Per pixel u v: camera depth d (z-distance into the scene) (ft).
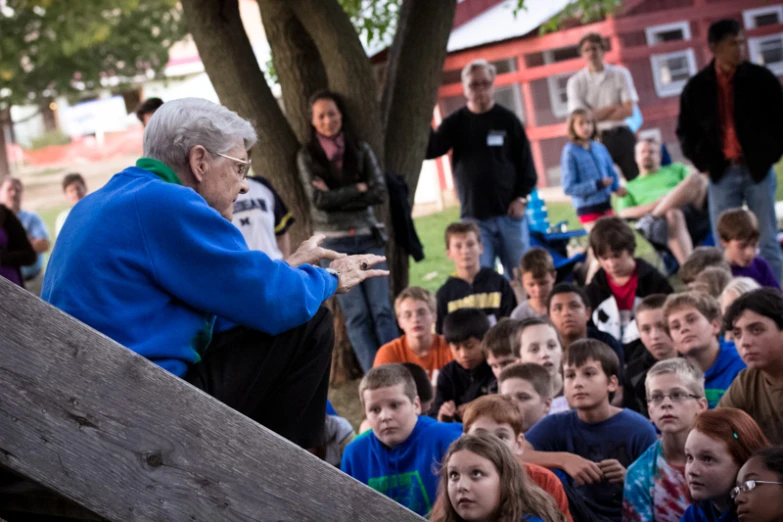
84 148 100.12
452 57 67.82
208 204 9.48
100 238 8.75
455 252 26.22
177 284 8.82
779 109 30.73
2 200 40.11
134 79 93.04
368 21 36.96
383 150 28.76
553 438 16.63
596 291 23.97
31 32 84.58
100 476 7.62
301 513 8.45
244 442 8.20
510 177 31.55
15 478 8.30
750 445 12.44
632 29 65.77
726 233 26.25
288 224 24.27
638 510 14.96
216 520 8.06
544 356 18.76
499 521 12.08
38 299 7.45
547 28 57.26
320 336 9.76
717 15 66.08
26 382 7.40
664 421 14.73
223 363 9.35
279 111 28.12
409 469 15.80
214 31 27.45
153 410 7.80
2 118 95.25
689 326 17.94
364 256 10.15
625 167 44.29
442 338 23.39
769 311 15.16
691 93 31.45
